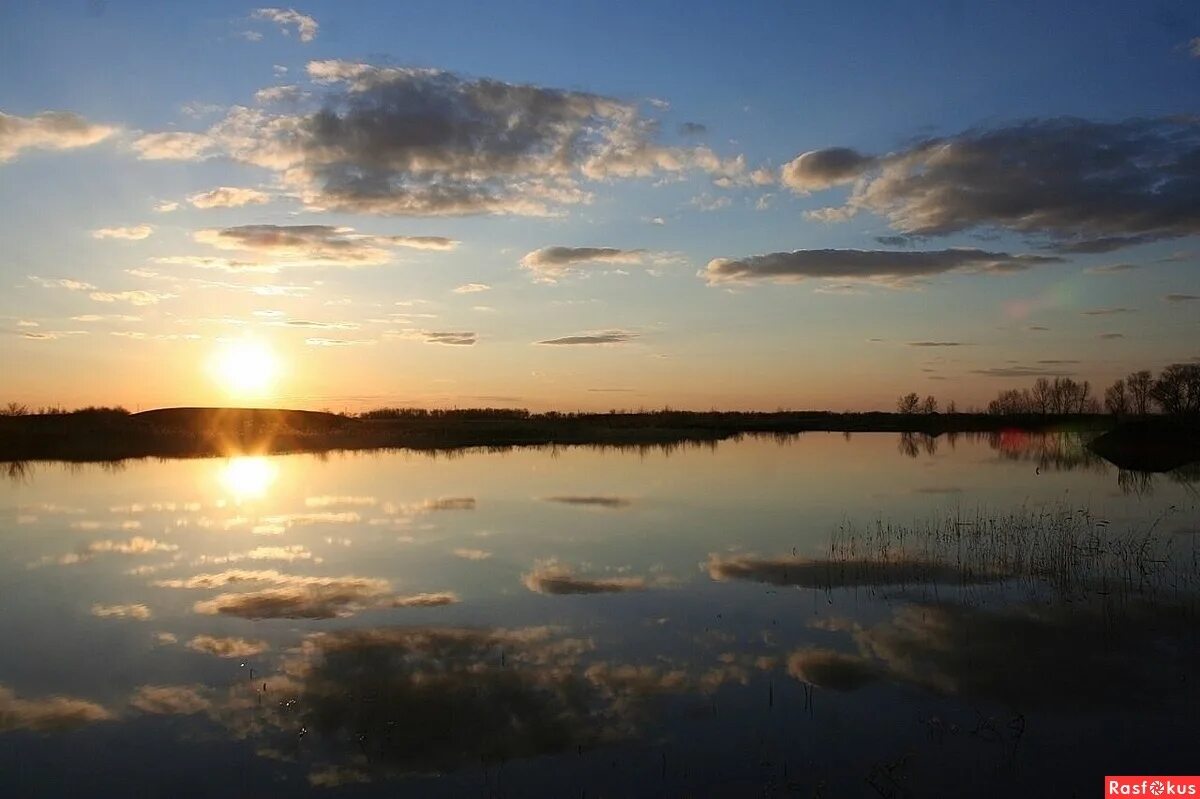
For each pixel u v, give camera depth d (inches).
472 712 445.7
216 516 1069.1
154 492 1322.6
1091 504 1136.8
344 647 546.6
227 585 708.7
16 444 2069.4
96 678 496.7
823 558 802.8
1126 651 537.0
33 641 563.5
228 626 593.3
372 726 429.7
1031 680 489.1
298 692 473.1
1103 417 3863.2
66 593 684.7
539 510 1118.4
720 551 840.3
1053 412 4249.5
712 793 366.3
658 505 1162.6
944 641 558.3
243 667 512.4
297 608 637.3
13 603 655.8
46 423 2406.5
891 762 392.2
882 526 970.7
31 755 402.9
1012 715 442.3
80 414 2623.0
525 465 1839.3
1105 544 844.6
